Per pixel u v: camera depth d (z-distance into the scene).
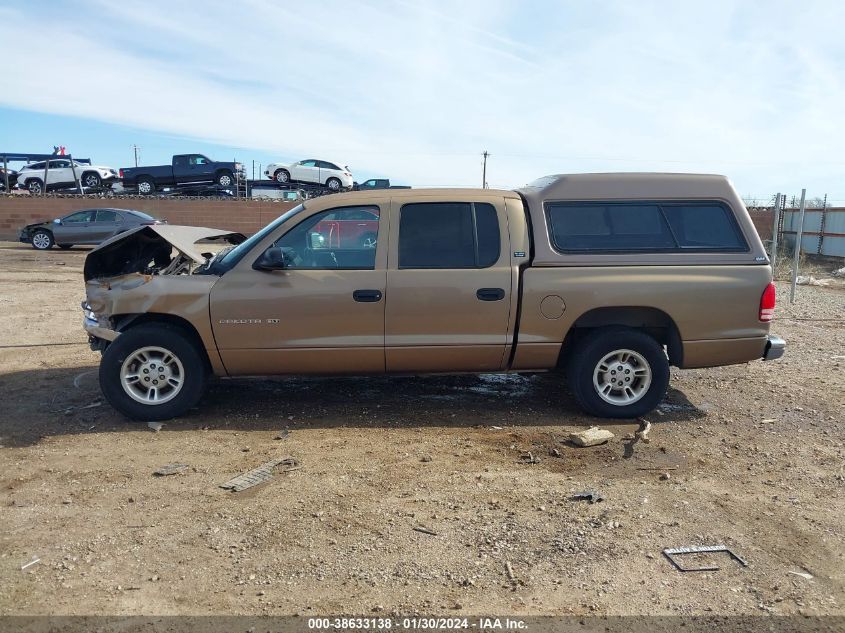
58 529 3.91
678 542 3.83
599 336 5.81
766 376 7.50
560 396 6.65
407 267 5.66
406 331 5.68
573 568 3.54
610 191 5.87
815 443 5.44
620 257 5.75
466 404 6.37
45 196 32.47
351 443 5.32
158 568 3.50
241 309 5.58
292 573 3.47
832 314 12.11
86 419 5.84
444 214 5.76
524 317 5.70
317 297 5.59
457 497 4.37
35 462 4.90
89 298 5.72
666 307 5.72
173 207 32.56
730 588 3.39
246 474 4.68
